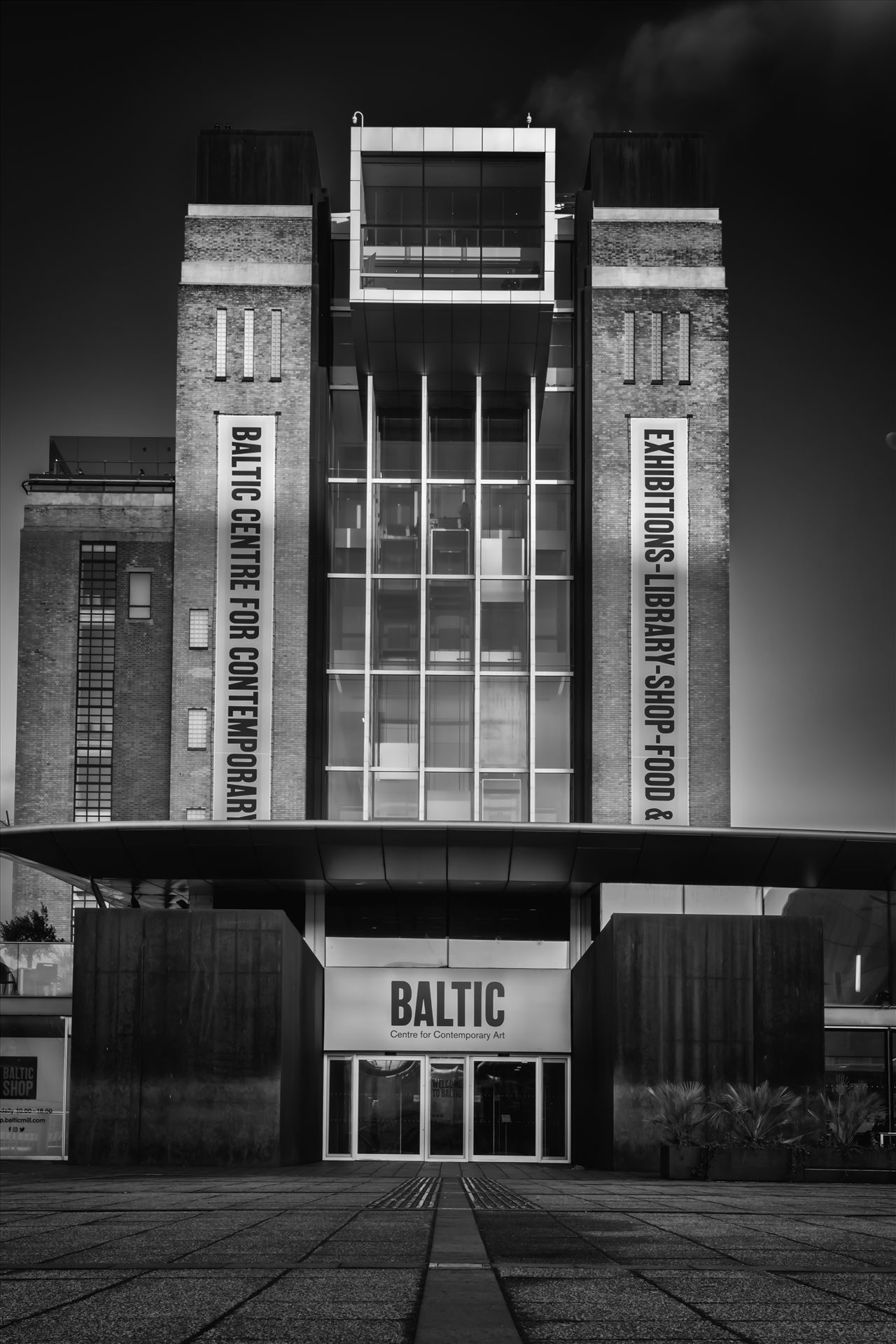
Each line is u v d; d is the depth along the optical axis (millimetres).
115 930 31516
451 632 51094
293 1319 7348
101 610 55594
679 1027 31828
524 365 51031
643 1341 6727
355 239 49719
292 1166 33281
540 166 50250
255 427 51531
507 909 43812
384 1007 41000
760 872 39938
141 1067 30984
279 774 49625
